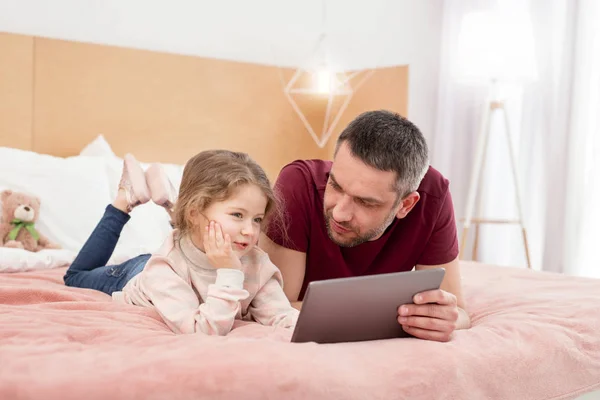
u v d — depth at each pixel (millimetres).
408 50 3709
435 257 1415
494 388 946
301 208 1352
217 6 3277
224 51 3316
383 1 3662
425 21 3719
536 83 3227
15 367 778
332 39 3572
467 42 3197
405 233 1386
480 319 1357
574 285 1725
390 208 1228
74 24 2932
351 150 1177
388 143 1168
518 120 3338
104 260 1676
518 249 3330
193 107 3154
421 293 1023
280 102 3402
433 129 3727
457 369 920
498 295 1567
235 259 1111
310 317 934
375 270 1410
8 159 2305
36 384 729
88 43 2887
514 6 3262
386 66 3561
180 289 1145
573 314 1302
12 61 2717
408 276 992
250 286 1210
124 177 1681
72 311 1168
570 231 2992
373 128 1185
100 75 2914
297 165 1423
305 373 811
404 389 844
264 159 3377
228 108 3252
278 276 1269
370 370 860
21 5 2805
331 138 3553
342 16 3590
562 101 3070
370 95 3377
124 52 2969
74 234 2256
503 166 3400
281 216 1334
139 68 3008
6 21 2779
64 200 2295
